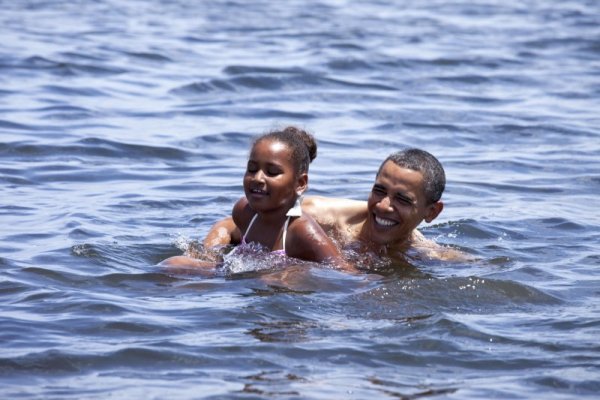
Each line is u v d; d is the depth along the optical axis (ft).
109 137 137.18
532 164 130.82
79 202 107.24
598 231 100.22
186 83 174.91
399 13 270.46
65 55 191.21
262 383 61.31
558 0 297.74
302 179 86.99
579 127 151.94
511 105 166.71
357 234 91.56
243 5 281.74
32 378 61.62
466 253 91.30
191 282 80.07
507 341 68.39
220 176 121.60
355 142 141.18
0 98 157.38
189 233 96.94
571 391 61.16
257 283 79.25
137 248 90.38
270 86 176.55
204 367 63.57
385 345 67.21
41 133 137.49
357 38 225.35
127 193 112.16
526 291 78.38
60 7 262.88
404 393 60.44
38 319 70.85
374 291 77.20
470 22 254.47
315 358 65.05
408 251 90.38
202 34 228.43
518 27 246.47
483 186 119.44
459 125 152.56
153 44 211.00
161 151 132.67
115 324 69.97
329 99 168.55
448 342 67.92
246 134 143.84
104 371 62.85
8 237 92.27
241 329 69.56
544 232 99.96
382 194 89.10
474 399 59.77
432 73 191.01
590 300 77.82
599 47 220.43
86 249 87.35
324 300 75.51
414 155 90.17
